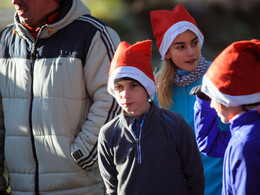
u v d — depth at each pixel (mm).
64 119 8953
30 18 9039
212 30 36688
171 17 9055
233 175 5859
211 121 7395
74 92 8977
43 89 8969
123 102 7012
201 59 9297
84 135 8961
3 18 29500
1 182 9938
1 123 9742
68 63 8938
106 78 9055
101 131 7391
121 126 7203
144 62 7113
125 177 7039
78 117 9141
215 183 9023
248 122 5941
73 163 9016
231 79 5855
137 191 6922
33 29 9344
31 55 9102
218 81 5984
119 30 33375
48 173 9086
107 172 7434
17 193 9438
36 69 9047
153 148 6969
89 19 9258
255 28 37781
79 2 9391
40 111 9000
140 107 7098
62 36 9062
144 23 34844
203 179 7395
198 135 7574
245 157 5652
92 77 9039
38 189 9148
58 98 8922
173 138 7082
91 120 9000
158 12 9453
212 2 37594
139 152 6945
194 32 8867
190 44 8930
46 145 9039
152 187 6887
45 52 9062
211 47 35781
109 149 7234
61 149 8945
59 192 9094
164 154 6977
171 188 6922
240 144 5754
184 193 7090
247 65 5805
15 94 9234
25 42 9266
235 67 5824
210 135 7496
